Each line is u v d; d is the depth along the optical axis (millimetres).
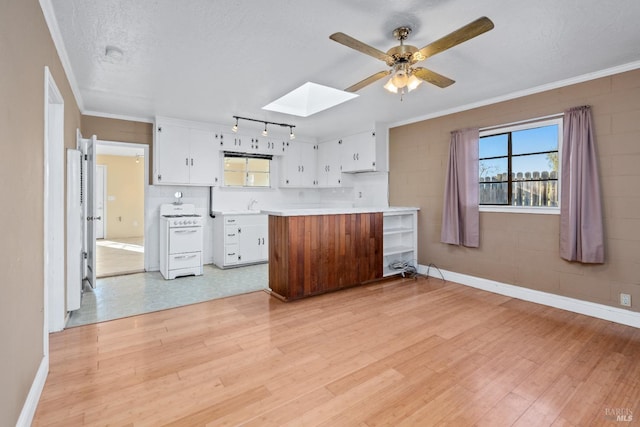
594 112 3041
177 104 4078
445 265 4406
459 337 2623
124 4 1999
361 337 2617
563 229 3225
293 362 2217
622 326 2852
